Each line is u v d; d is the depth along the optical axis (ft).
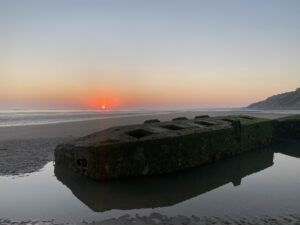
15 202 35.09
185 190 39.63
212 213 30.99
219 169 51.72
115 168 42.27
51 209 32.81
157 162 45.19
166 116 218.18
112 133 49.55
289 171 50.90
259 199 35.63
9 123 156.46
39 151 65.87
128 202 35.06
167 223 28.25
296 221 28.25
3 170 49.34
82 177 44.93
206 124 64.08
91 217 30.40
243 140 66.18
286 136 86.94
